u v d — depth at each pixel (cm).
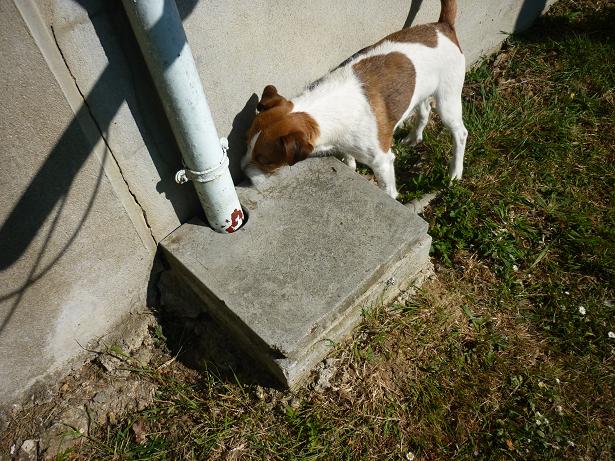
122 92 87
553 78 170
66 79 79
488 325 118
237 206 109
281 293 101
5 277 90
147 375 112
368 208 113
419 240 117
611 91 163
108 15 79
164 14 74
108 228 100
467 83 173
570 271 125
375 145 124
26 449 103
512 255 127
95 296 108
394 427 103
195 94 85
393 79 121
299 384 108
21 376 105
